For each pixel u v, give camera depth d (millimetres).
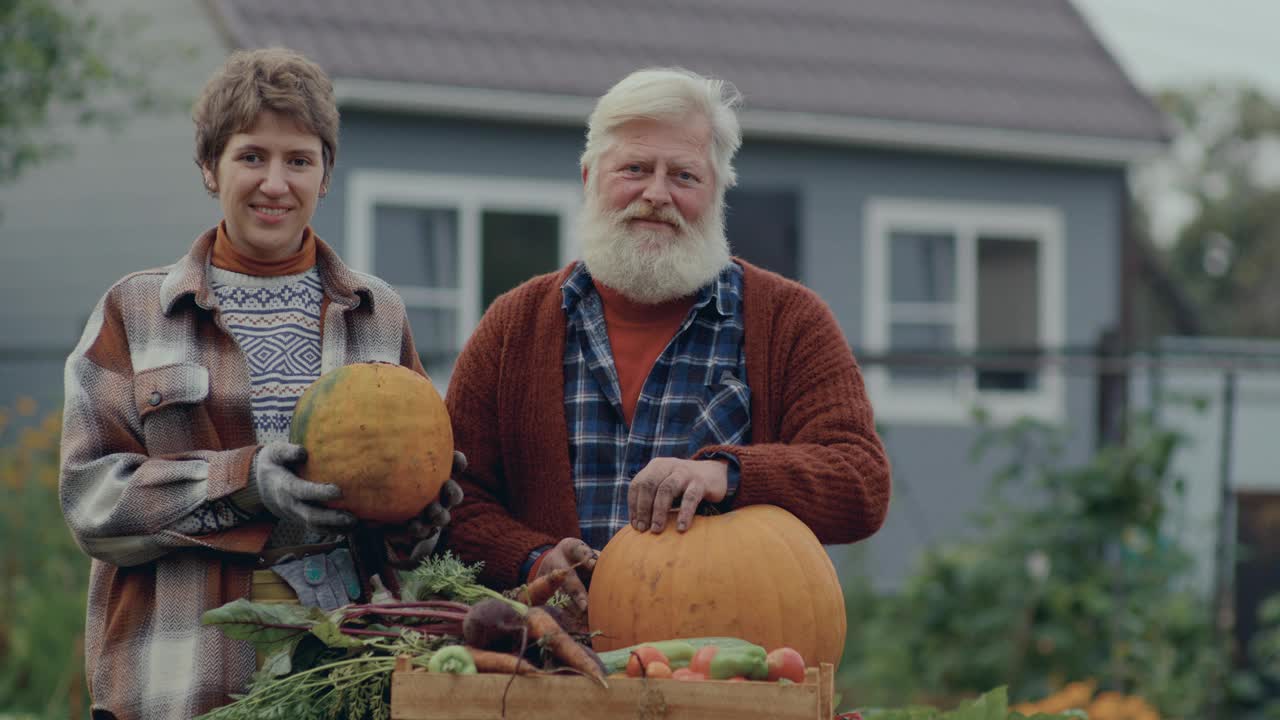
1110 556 7414
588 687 2416
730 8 13289
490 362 3465
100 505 2869
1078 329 13211
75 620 6648
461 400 3461
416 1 11945
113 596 3002
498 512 3326
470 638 2516
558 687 2422
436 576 2877
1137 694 6988
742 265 3502
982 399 12562
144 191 12359
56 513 7637
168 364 2975
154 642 2930
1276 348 11133
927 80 13055
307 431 2809
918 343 12812
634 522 2953
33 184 13211
